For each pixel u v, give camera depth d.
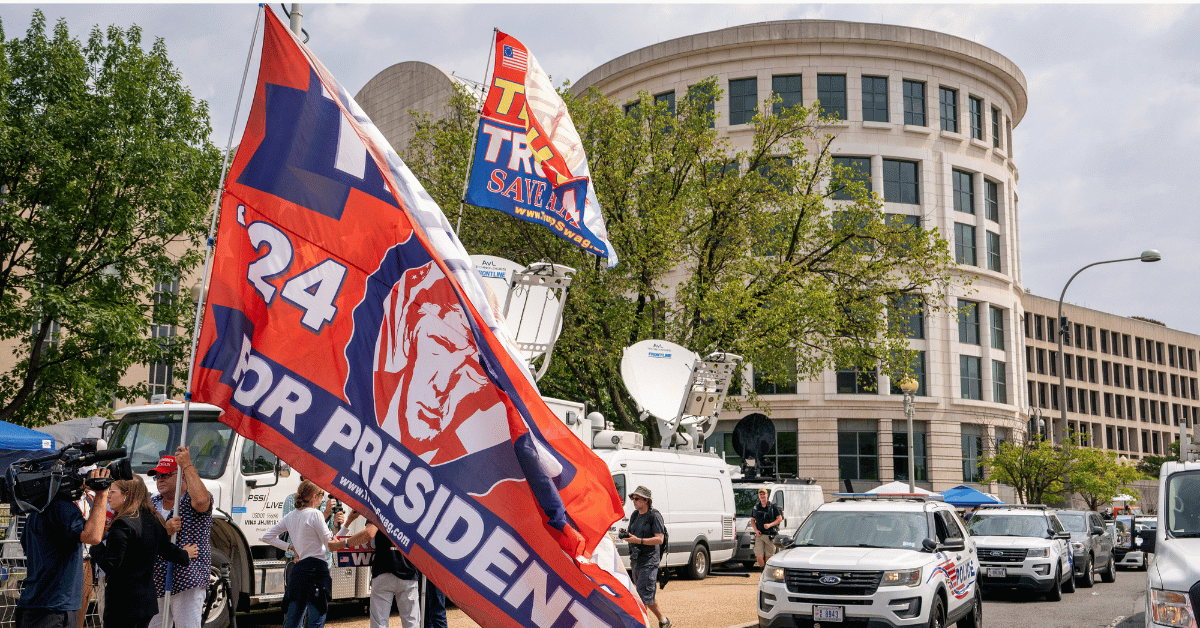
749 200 25.02
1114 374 86.12
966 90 49.31
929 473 45.66
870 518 11.85
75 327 19.53
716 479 20.06
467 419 4.51
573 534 4.33
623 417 23.70
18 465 6.24
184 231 20.77
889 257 26.53
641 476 17.28
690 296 23.44
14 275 19.66
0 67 18.72
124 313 19.17
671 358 19.33
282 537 8.59
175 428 11.29
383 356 4.59
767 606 10.86
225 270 4.70
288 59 4.86
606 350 22.59
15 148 18.72
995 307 50.56
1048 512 19.69
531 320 14.71
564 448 4.49
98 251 19.62
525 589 4.37
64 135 19.42
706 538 19.27
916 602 10.28
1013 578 17.67
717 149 25.52
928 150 47.41
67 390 19.64
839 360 25.38
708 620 12.70
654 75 48.28
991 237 50.59
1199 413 96.12
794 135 26.88
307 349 4.63
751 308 23.30
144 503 6.63
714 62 46.97
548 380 23.41
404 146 48.34
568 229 12.12
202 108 21.28
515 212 11.78
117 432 11.47
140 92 20.22
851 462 44.97
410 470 4.49
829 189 26.89
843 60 46.62
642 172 24.78
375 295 4.64
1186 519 9.06
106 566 6.39
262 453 11.59
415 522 4.44
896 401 45.16
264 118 4.82
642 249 22.66
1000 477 41.34
